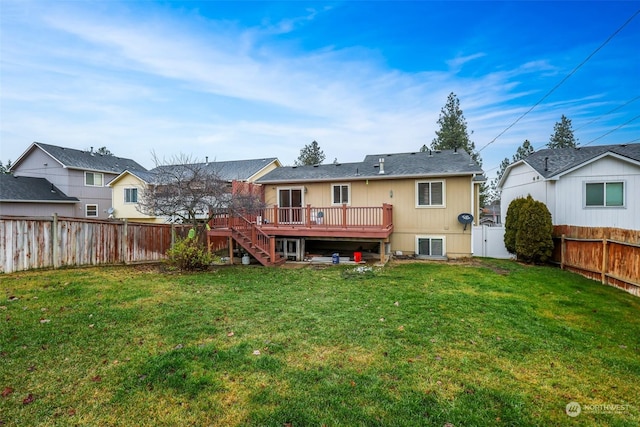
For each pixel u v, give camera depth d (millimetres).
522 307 6055
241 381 3393
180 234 12469
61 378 3385
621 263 7734
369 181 13547
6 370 3504
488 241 13445
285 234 12188
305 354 4031
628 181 11539
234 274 9234
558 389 3312
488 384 3381
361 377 3486
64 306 5641
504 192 19094
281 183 14805
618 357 4047
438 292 7113
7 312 5219
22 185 21250
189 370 3592
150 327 4820
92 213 24594
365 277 8781
